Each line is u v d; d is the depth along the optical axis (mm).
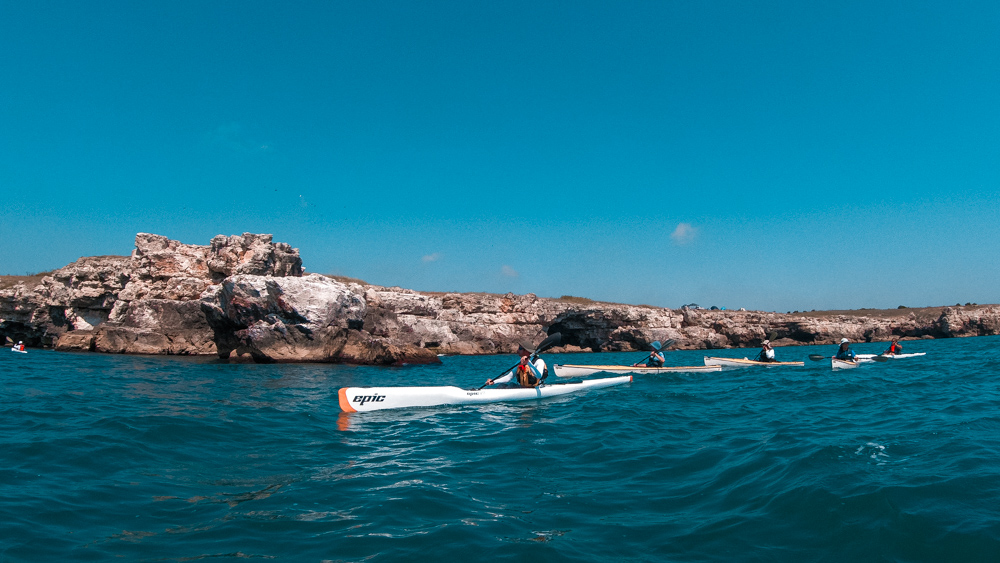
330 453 6199
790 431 6895
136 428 6961
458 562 3264
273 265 35094
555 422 8203
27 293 37344
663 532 3752
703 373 17344
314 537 3660
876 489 4191
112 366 20906
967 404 8906
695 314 56438
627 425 7852
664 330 51625
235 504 4352
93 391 11703
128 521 3945
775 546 3451
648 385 13719
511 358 40125
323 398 11719
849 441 6008
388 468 5520
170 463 5582
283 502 4406
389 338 39562
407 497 4535
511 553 3393
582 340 54406
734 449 6047
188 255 36000
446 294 50312
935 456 5223
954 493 4078
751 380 14680
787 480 4641
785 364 20812
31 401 9555
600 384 13328
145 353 31984
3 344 39375
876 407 9031
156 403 9969
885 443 5871
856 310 79312
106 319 37344
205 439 6738
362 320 32031
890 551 3258
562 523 3951
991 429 6559
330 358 28000
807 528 3674
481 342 47656
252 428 7629
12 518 3844
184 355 32062
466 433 7395
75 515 4016
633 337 51531
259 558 3318
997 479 4375
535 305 51812
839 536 3516
